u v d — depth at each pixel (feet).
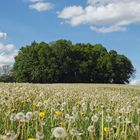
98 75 374.63
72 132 17.61
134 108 31.78
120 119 24.79
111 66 376.07
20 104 33.91
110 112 29.27
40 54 355.77
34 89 51.19
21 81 362.53
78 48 372.17
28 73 360.69
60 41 365.61
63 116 25.44
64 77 360.69
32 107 32.53
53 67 353.10
